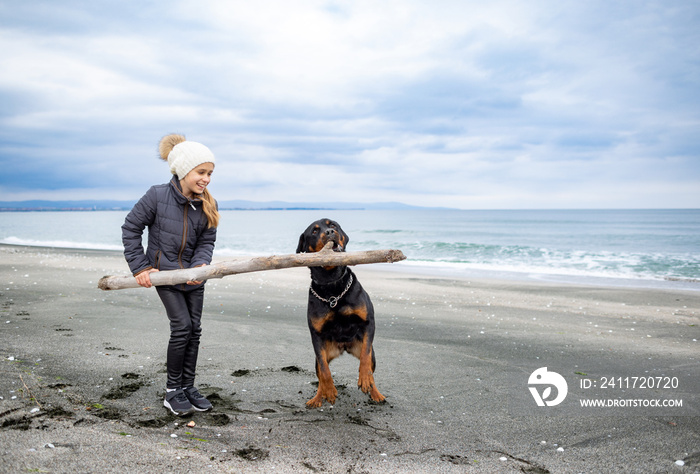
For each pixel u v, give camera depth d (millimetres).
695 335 6379
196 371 4367
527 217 79875
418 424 3305
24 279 10094
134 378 3973
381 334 6176
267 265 3023
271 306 7840
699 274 13961
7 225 52062
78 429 2744
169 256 3252
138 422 3000
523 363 4941
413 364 4828
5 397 3207
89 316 6445
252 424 3127
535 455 2846
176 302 3230
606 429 3266
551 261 17734
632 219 64062
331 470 2521
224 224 57625
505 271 14680
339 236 4066
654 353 5402
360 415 3449
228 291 9508
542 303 8812
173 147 3336
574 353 5379
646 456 2850
